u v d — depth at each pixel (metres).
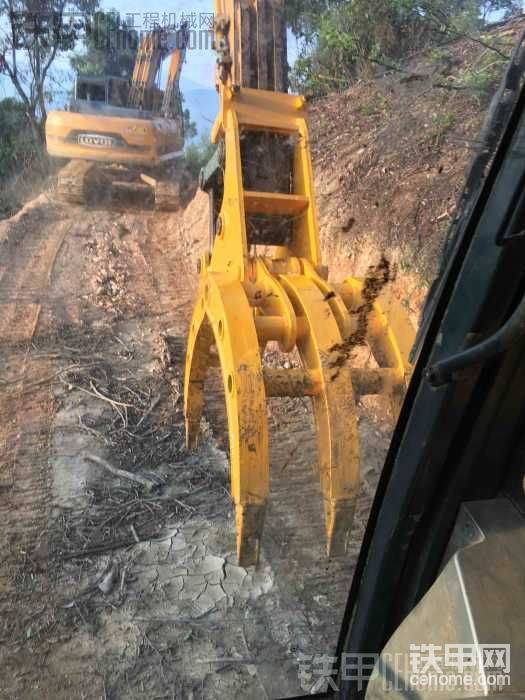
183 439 4.61
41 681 2.79
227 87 3.38
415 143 4.05
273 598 3.22
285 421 4.81
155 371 5.64
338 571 3.36
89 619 3.10
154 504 3.91
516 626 1.18
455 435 1.27
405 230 4.41
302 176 3.39
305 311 2.70
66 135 9.89
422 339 1.29
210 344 3.71
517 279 1.11
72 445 4.49
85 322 6.67
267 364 5.73
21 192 11.52
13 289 7.52
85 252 9.20
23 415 4.85
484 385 1.20
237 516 2.49
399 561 1.41
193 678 2.80
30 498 3.94
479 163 1.18
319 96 3.87
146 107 9.29
